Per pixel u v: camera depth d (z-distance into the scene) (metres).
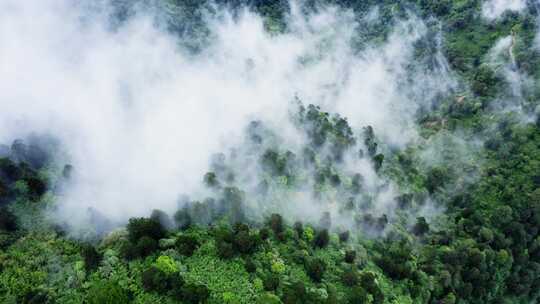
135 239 64.88
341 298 69.56
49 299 57.50
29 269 60.97
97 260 62.22
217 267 65.56
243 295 62.81
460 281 90.50
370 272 76.25
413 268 86.38
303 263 72.94
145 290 59.25
